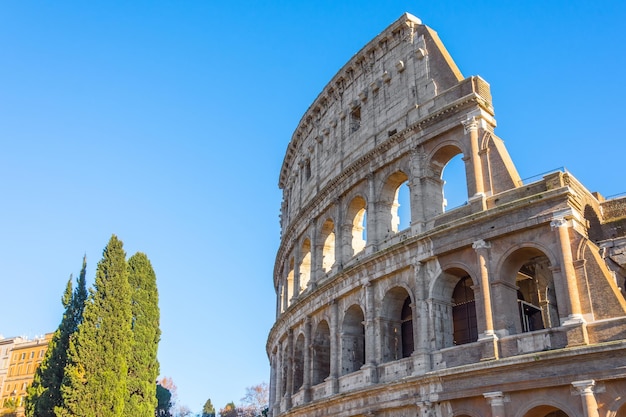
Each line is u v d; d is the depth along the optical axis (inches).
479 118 2106.3
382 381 2092.8
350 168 2529.5
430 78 2352.4
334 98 2908.5
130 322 3043.8
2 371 6683.1
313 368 2534.5
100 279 3036.4
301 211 2940.5
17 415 5580.7
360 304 2285.9
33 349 6628.9
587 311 1678.2
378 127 2532.0
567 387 1624.0
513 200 1929.1
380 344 2150.6
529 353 1727.4
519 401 1695.4
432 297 2016.5
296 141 3321.9
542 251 1808.6
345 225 2556.6
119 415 2800.2
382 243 2314.2
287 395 2753.4
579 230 1817.2
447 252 2006.6
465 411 1800.0
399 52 2544.3
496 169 2014.0
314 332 2596.0
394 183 2413.9
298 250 3031.5
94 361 2832.2
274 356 3405.5
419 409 1894.7
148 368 3250.5
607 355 1571.1
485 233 1918.1
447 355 1913.1
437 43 2401.6
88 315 2930.6
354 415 2144.4
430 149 2231.8
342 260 2508.6
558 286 1743.4
